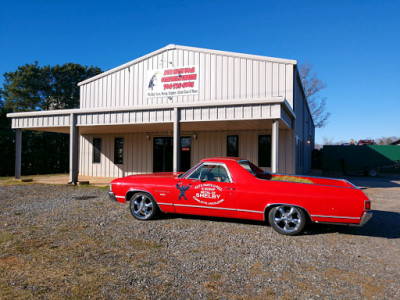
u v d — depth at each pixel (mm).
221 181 6195
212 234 5578
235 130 14992
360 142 31969
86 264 4105
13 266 4023
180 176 6633
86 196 9812
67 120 13148
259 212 5785
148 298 3188
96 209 7750
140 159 17219
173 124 12195
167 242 5086
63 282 3549
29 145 21172
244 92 13797
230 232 5723
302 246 4977
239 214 5969
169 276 3734
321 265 4156
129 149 17500
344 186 5742
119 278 3666
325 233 5820
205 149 15539
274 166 9836
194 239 5262
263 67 13508
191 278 3684
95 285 3475
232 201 5941
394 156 24953
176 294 3277
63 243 5000
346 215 5301
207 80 14562
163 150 16766
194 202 6246
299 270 3973
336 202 5344
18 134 14586
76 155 13086
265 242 5148
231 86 14062
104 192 10672
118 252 4582
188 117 10961
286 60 13039
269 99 9648
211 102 10469
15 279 3629
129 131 16766
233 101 10117
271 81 13344
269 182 5793
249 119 10062
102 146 18203
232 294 3289
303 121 20469
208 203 6133
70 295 3240
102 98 16875
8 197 9602
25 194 10211
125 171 17531
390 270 4012
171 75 15305
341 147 26062
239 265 4113
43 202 8734
